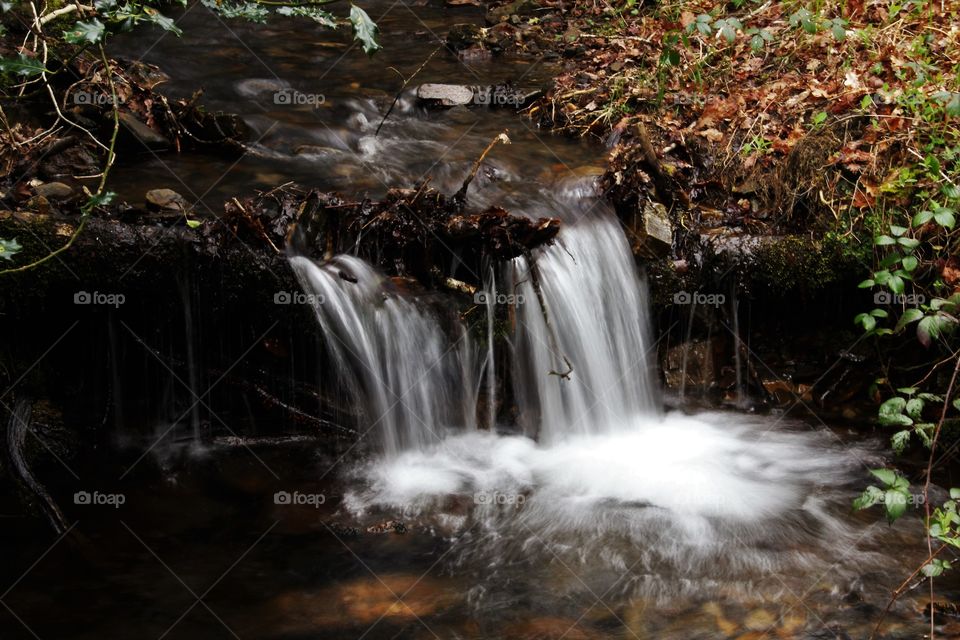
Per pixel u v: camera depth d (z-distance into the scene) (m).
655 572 3.57
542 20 7.61
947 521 3.43
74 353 4.17
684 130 5.48
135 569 3.54
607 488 4.13
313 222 4.32
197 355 4.25
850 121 5.10
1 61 3.40
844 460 4.32
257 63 6.61
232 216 4.17
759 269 4.69
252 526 3.80
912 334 4.59
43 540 3.69
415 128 5.77
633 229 4.73
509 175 5.13
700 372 4.82
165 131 5.27
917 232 4.58
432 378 4.38
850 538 3.79
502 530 3.81
